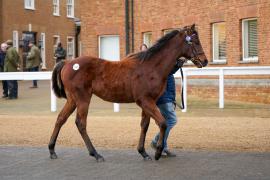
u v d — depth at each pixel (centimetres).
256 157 1032
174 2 2348
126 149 1149
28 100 2256
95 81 1037
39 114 1789
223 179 865
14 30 3744
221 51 2208
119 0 2547
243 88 2042
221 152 1090
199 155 1062
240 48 2083
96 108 1938
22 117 1708
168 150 1055
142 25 2486
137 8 2500
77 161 1030
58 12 4288
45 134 1367
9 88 2308
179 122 1500
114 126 1465
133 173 919
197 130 1362
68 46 4469
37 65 2812
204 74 1811
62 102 2161
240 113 1678
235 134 1295
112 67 1035
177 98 2119
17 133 1389
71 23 4481
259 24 1986
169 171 928
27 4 3906
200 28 2252
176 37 1030
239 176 882
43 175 916
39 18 4031
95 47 2633
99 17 2611
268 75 1936
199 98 2180
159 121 994
